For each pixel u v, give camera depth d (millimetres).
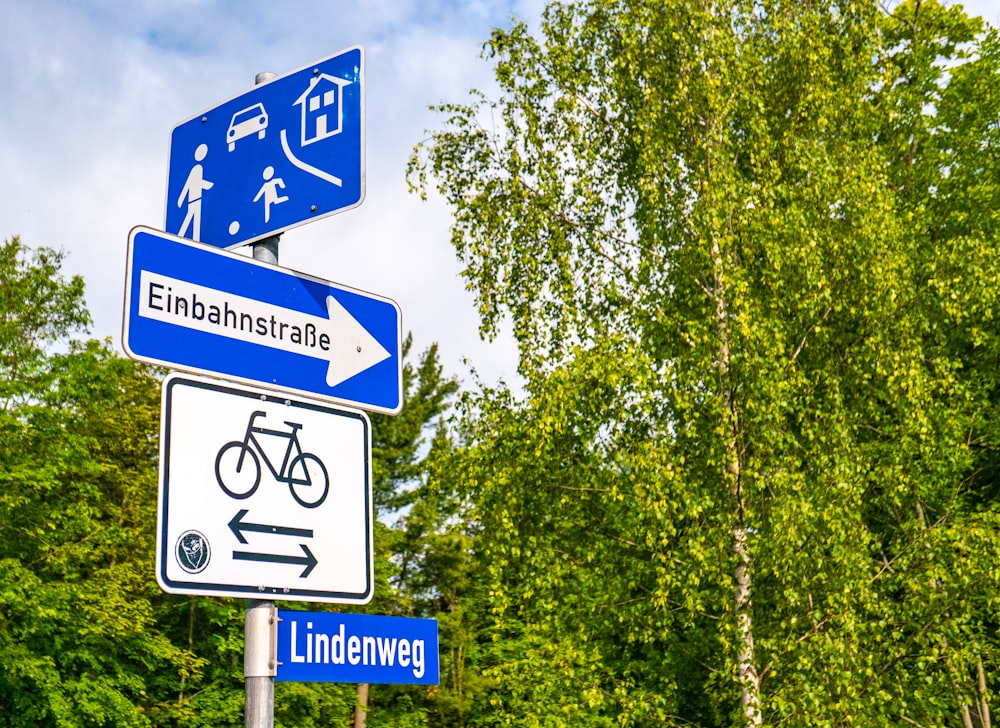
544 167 13258
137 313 3010
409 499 36656
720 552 10930
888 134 18297
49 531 20938
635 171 13773
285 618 3025
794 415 12320
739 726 10391
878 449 12719
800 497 10555
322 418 3279
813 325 12289
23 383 20969
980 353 16562
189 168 3871
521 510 12289
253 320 3264
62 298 25922
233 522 2963
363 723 30562
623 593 11953
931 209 17688
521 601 12133
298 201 3605
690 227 12516
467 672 32500
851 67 14422
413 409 38094
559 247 12984
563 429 11812
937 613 10945
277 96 3754
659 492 10781
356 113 3592
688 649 12492
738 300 11203
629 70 13594
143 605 20938
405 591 35156
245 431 3068
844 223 12680
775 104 14188
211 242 3744
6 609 20047
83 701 19797
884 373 11930
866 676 10852
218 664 25203
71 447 21500
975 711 15844
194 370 3088
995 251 13219
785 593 10352
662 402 11742
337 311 3492
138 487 22734
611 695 11789
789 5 14328
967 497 16891
